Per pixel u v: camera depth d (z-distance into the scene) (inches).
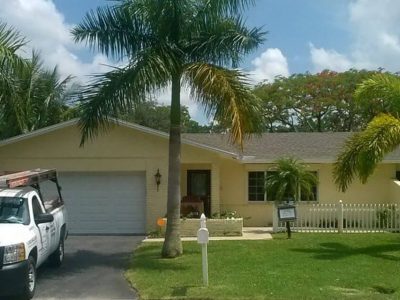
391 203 873.5
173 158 585.3
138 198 810.2
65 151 808.3
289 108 1738.4
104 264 562.3
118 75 531.8
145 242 706.8
